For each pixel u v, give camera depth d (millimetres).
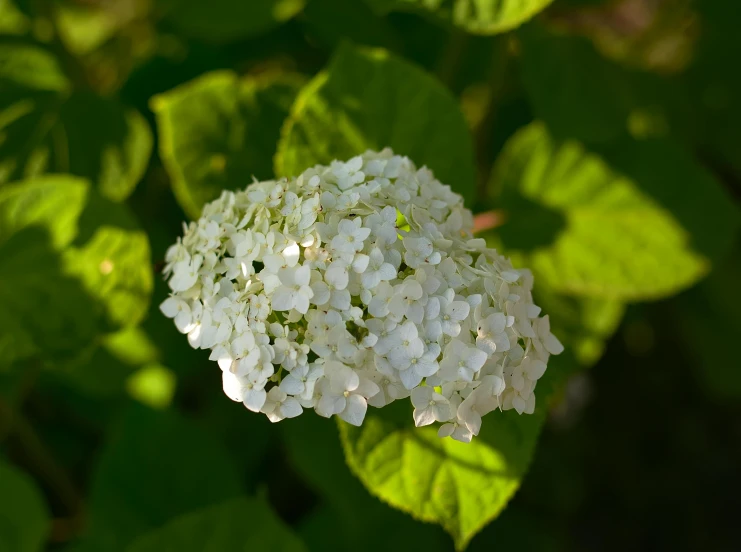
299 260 357
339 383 342
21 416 569
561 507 714
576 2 601
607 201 544
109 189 521
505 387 347
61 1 682
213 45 627
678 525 750
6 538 519
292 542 466
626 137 546
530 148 545
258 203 370
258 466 647
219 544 463
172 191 640
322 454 529
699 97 703
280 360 346
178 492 560
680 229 537
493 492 392
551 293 553
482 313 348
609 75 556
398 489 393
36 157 519
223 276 375
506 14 431
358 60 445
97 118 528
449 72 564
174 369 578
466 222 394
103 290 464
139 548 457
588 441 751
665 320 756
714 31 686
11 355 461
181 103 485
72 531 628
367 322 344
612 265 542
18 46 550
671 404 774
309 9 570
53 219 456
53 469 598
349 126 447
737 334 704
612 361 775
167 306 379
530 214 552
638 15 794
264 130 493
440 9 435
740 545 739
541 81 542
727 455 769
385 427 396
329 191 365
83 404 647
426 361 341
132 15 675
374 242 352
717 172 746
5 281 452
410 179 376
